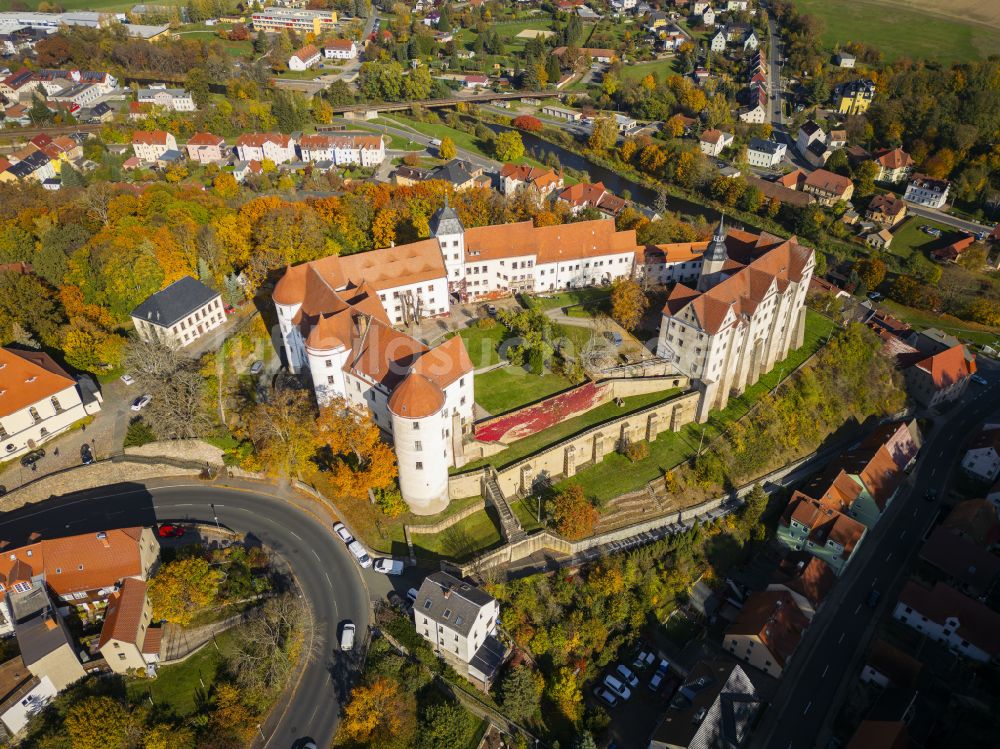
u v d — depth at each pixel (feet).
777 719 354.95
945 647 391.04
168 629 335.06
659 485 444.14
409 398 356.38
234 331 485.56
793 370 534.78
